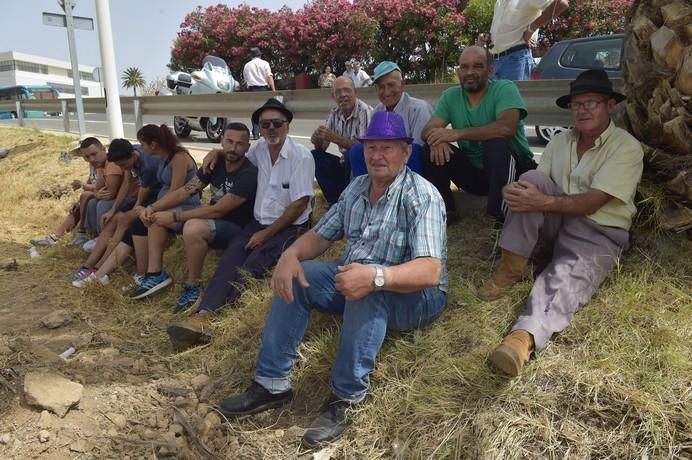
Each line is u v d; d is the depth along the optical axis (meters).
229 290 3.57
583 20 12.04
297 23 16.42
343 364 2.48
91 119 17.70
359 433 2.46
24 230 6.18
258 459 2.45
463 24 13.30
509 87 3.47
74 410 2.68
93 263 4.59
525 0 4.57
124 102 8.94
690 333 2.42
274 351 2.64
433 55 13.96
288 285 2.57
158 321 3.72
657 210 2.88
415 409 2.44
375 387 2.61
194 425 2.62
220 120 9.66
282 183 3.78
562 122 3.92
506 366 2.33
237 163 4.00
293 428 2.55
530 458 2.13
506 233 2.83
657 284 2.68
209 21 18.52
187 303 3.77
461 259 3.37
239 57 17.92
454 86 4.18
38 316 3.80
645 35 2.87
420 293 2.59
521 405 2.29
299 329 2.65
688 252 2.82
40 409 2.63
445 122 3.81
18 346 3.23
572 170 2.91
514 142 3.66
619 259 2.79
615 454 2.06
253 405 2.66
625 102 3.20
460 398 2.42
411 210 2.54
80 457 2.42
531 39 4.92
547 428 2.18
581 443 2.12
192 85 11.07
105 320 3.75
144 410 2.74
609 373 2.30
